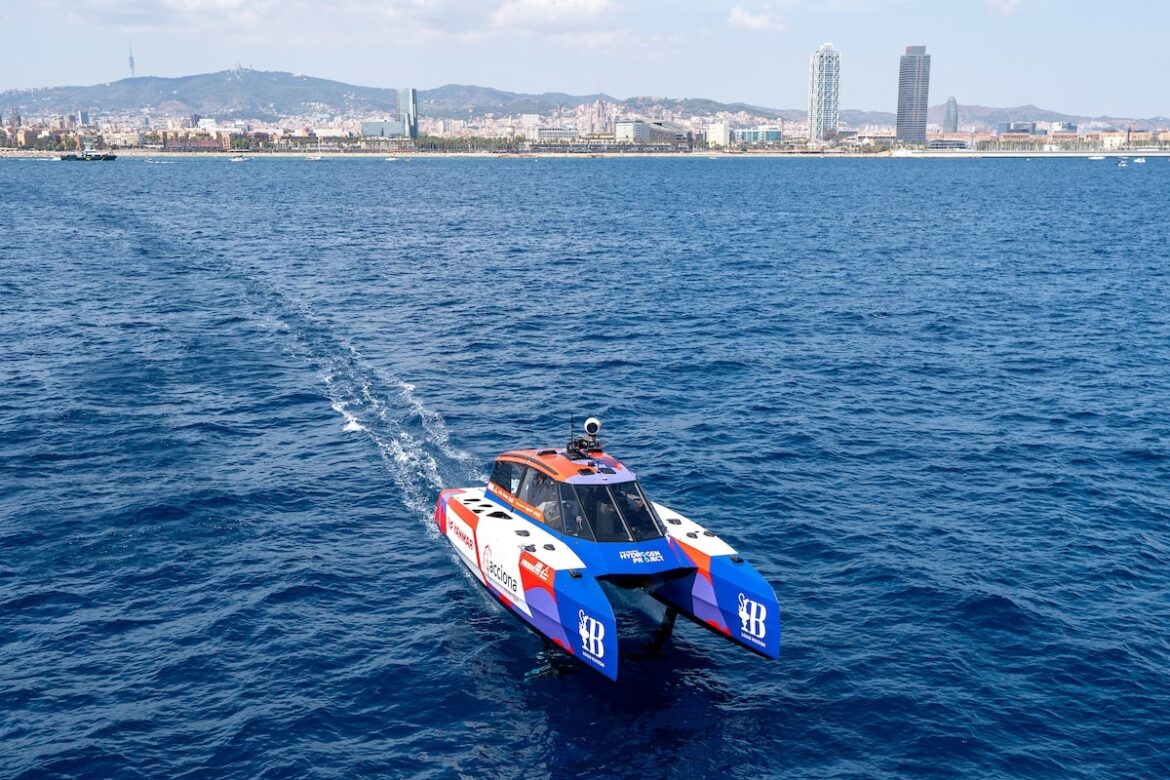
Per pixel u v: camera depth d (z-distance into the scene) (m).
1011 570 19.59
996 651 16.52
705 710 14.62
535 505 17.30
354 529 21.02
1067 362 37.69
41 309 44.81
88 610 17.38
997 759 13.66
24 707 14.52
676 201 137.25
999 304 50.50
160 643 16.34
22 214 101.81
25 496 22.30
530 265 64.81
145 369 33.72
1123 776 13.37
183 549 19.83
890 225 98.94
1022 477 25.02
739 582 15.43
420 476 24.11
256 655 16.02
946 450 27.14
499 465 18.80
